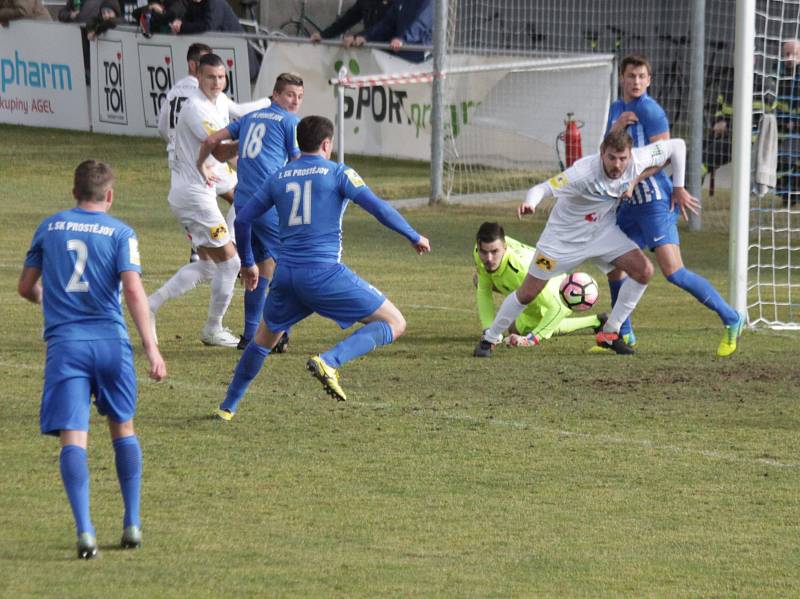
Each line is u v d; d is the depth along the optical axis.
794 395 25.77
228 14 67.75
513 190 60.19
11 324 32.12
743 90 32.56
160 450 21.05
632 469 20.42
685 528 17.52
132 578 15.08
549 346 30.94
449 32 61.16
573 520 17.80
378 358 29.12
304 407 24.27
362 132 67.06
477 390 25.95
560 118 59.66
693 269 43.78
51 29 72.50
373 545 16.58
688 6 62.19
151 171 62.78
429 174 62.84
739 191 33.44
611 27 65.56
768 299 39.41
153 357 16.12
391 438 22.09
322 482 19.42
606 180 27.73
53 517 17.44
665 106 62.25
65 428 15.71
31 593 14.50
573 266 28.56
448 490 19.12
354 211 56.00
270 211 29.11
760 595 14.97
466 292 38.66
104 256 16.14
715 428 23.09
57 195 57.25
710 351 30.34
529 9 66.81
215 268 30.02
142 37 68.31
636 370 28.11
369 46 64.56
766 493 19.23
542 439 22.17
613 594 14.91
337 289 22.39
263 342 22.83
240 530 17.08
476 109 60.53
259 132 29.30
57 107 73.25
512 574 15.55
